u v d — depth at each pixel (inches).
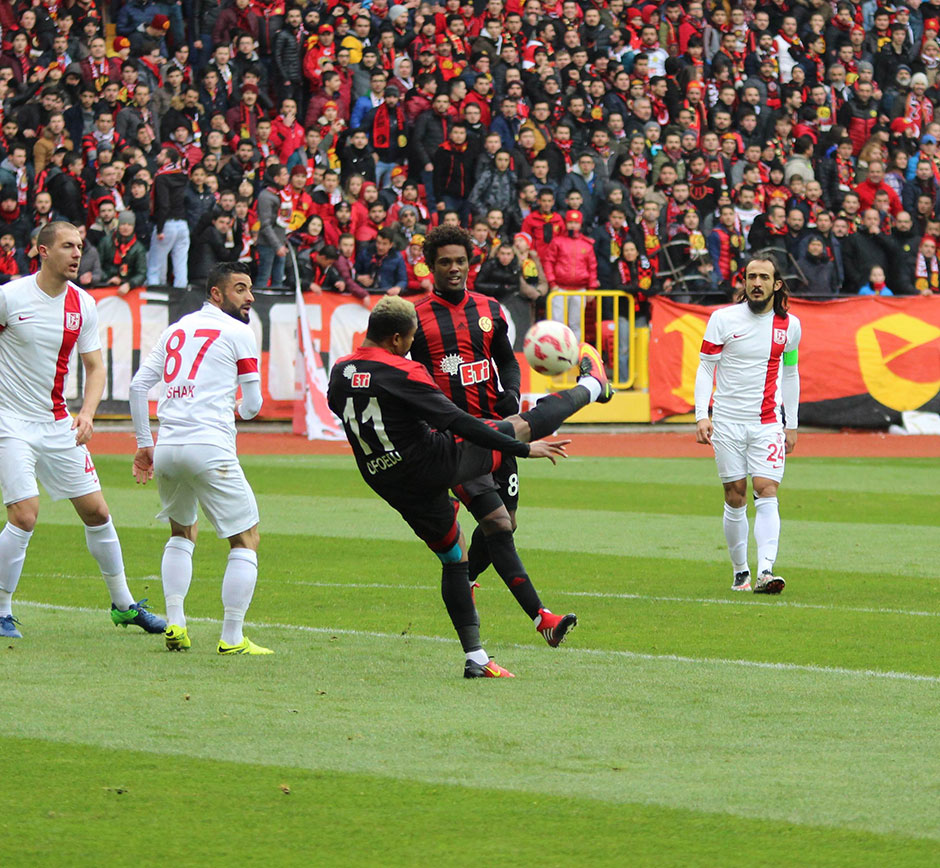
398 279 2819.9
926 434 2987.2
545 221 2901.1
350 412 867.4
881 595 1251.8
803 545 1565.0
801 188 3065.9
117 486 2068.2
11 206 2711.6
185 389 979.9
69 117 2874.0
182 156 2829.7
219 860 551.2
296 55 3080.7
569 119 3102.9
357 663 935.7
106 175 2736.2
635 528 1686.8
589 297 2910.9
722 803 622.2
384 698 826.2
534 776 663.1
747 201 3068.4
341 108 3053.6
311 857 555.5
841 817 603.2
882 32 3543.3
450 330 1020.5
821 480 2239.2
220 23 3090.6
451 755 698.8
